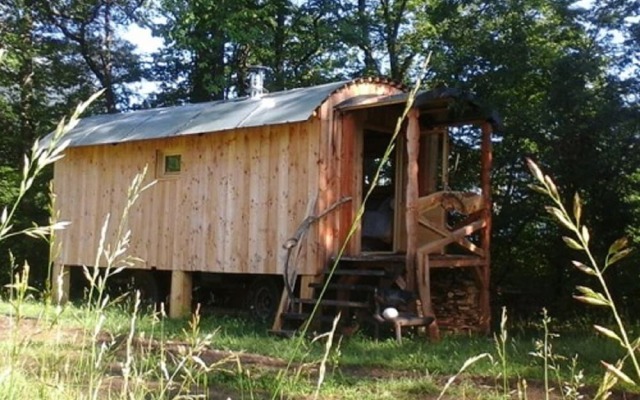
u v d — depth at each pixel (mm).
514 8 14000
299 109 10953
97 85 23328
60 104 22250
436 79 14359
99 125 14438
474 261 11266
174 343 8156
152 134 12781
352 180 11398
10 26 20422
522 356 7801
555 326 12258
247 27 20578
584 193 13320
